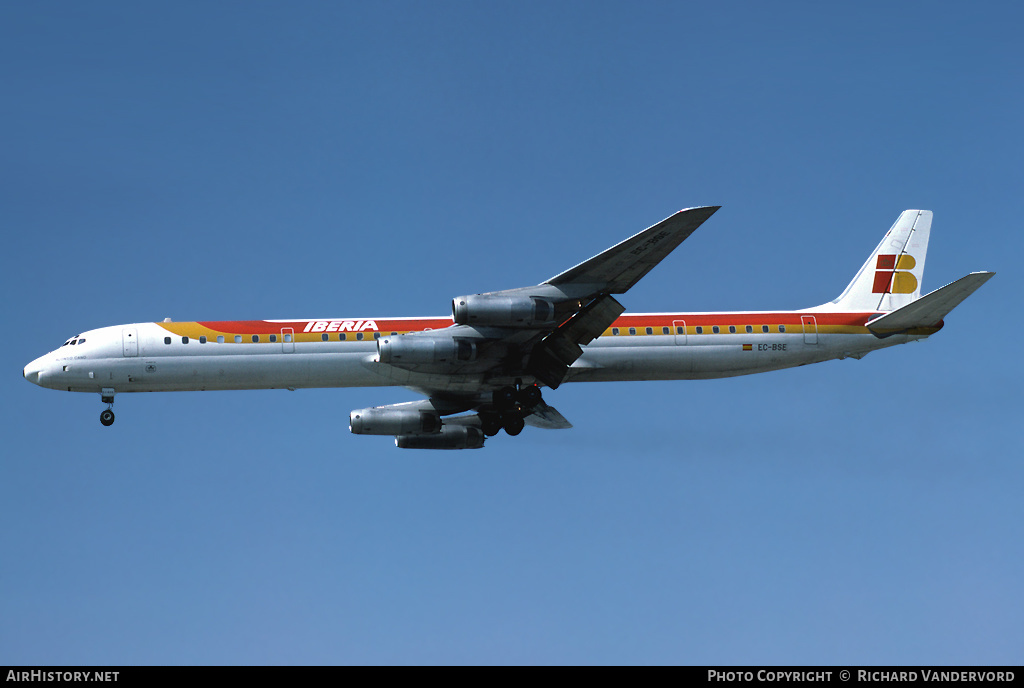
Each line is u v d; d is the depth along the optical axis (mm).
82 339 109938
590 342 110875
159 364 108375
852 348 119188
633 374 113812
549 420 124062
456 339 100375
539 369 106688
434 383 108750
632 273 96875
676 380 116750
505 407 111688
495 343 101688
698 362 114500
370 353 110000
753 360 115938
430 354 99750
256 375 109312
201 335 109188
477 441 122938
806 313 119188
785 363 117625
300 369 109438
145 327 109875
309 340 109562
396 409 118750
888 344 119750
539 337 102375
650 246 93438
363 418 117500
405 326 111375
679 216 89875
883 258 124062
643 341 113125
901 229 125062
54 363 108125
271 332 109750
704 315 116250
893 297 123375
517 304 95812
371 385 112188
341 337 110000
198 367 108625
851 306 122625
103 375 107812
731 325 115938
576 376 112312
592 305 100125
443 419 123375
